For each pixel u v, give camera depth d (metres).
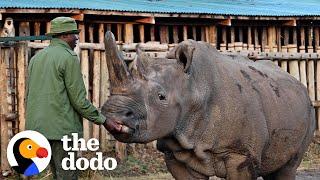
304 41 14.69
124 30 12.68
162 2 14.21
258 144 6.50
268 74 7.21
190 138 6.16
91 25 12.43
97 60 12.05
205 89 6.19
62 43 6.04
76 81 5.92
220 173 6.46
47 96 5.92
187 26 13.48
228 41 14.03
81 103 5.91
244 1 16.42
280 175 7.56
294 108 7.17
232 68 6.70
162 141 6.38
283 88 7.21
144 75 5.69
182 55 5.99
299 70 14.16
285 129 6.98
